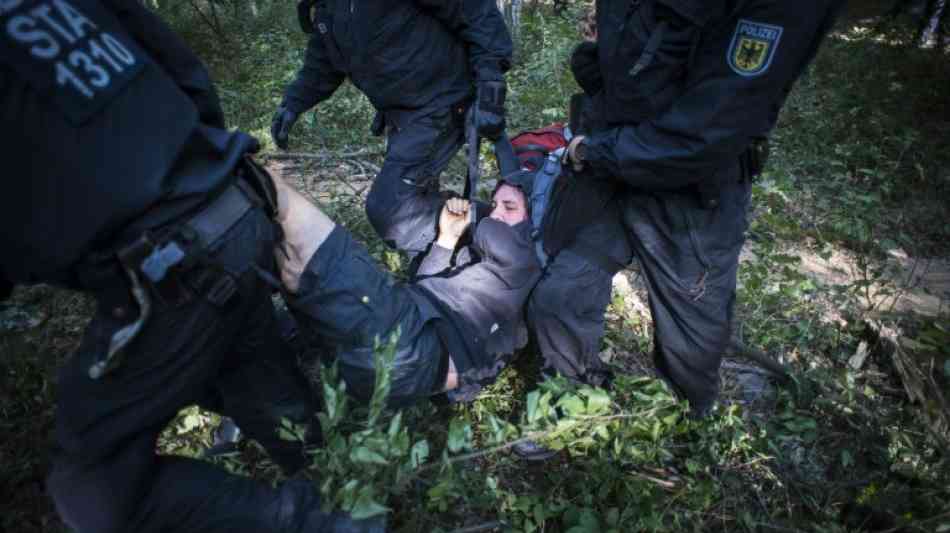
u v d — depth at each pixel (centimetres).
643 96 198
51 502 216
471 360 219
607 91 212
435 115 288
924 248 406
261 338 192
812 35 186
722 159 196
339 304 194
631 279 356
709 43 185
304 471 212
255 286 170
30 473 222
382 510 153
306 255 190
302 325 216
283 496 177
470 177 285
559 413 234
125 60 145
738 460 253
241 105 527
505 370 278
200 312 156
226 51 701
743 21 179
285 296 196
